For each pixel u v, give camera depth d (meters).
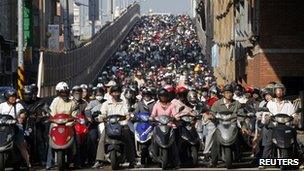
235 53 41.28
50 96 32.78
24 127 18.00
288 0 29.70
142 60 86.56
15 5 53.91
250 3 31.98
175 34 120.94
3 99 20.11
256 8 30.33
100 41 71.50
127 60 84.19
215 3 61.16
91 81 60.69
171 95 19.20
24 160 17.02
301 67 29.66
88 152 18.45
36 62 50.53
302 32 29.73
